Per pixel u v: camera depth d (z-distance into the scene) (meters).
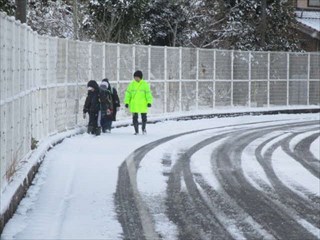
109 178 20.45
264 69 54.19
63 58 30.84
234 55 51.66
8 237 13.09
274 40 67.50
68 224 14.57
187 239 13.66
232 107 51.62
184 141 31.80
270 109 54.09
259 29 65.81
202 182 20.39
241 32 65.88
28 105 20.23
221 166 23.81
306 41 71.50
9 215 14.46
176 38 61.69
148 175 21.28
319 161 25.69
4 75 14.44
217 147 29.61
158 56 43.75
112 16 52.22
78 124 33.78
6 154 15.05
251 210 16.58
